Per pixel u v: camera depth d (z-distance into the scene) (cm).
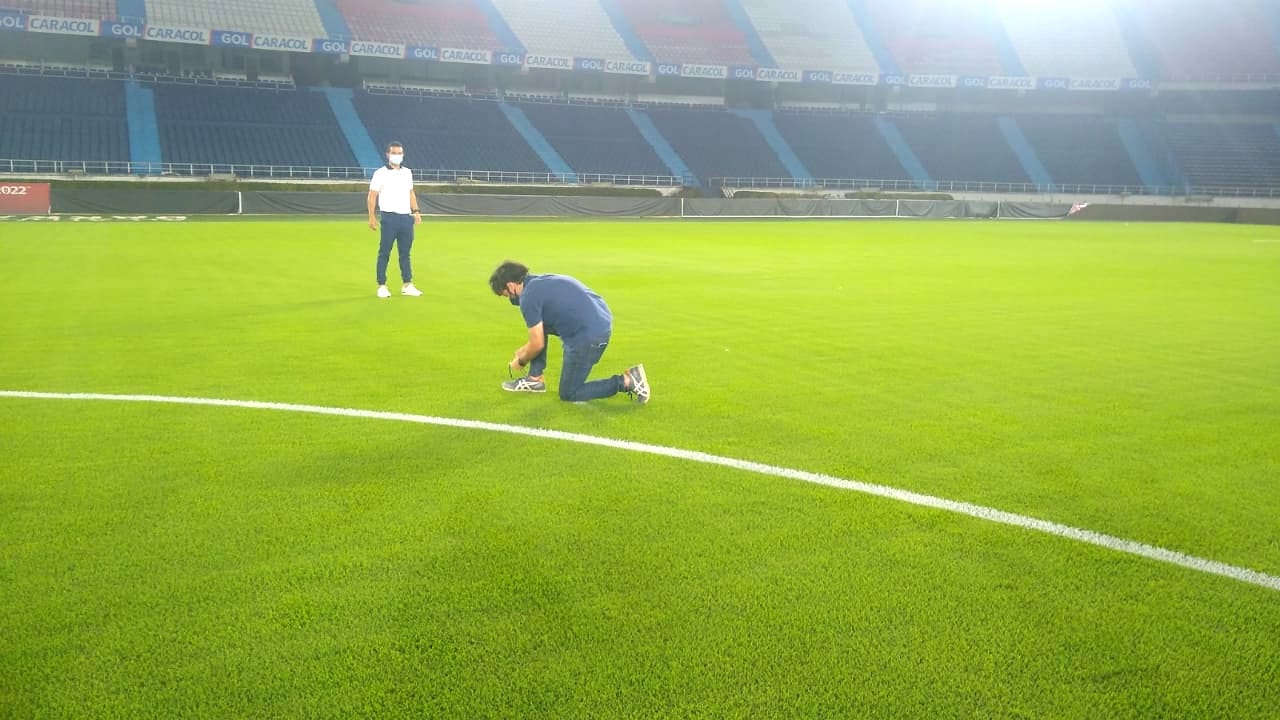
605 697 261
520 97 5106
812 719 252
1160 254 2061
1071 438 527
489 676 271
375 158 4281
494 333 859
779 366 727
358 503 404
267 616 303
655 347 808
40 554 347
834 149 5150
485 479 438
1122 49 5431
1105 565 350
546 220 3416
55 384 628
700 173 4772
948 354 789
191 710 254
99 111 4031
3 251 1647
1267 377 707
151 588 321
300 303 1042
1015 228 3353
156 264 1461
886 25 5662
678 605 313
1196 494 433
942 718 254
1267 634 300
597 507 403
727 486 433
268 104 4422
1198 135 5231
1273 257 1988
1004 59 5438
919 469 464
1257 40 5347
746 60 5188
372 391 620
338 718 251
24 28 3747
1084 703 261
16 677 267
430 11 4975
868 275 1488
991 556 356
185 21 4241
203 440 497
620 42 5131
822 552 358
